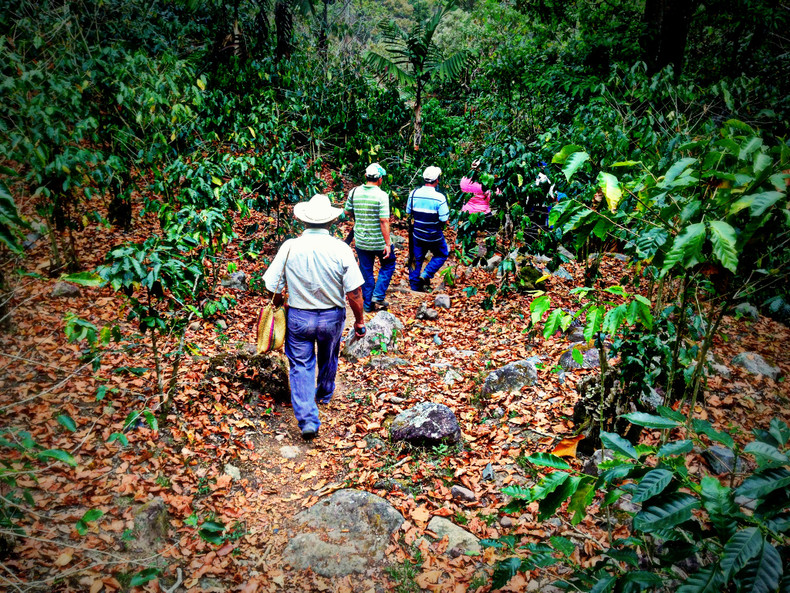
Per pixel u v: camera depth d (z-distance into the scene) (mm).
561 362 5273
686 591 1433
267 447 4160
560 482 1928
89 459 3600
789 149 1901
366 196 6207
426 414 4211
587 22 14312
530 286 7004
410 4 25688
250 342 5461
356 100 10594
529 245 6750
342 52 12383
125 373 4500
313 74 10734
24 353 4500
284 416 4543
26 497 2617
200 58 11633
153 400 4211
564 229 2469
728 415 4512
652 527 1607
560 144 7176
